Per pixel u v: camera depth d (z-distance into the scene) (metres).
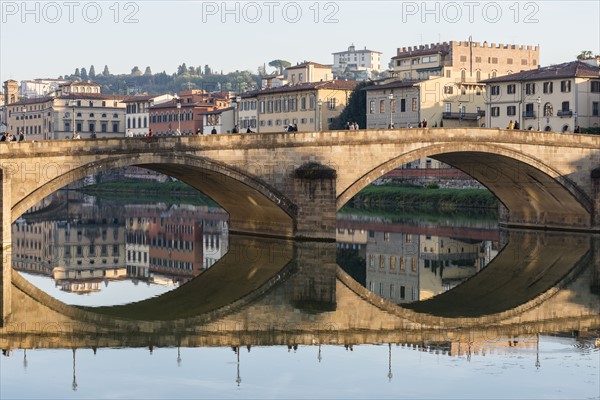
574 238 116.31
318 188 103.62
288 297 75.81
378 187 194.12
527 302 74.81
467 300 76.31
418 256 104.75
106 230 134.62
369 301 74.81
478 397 46.66
